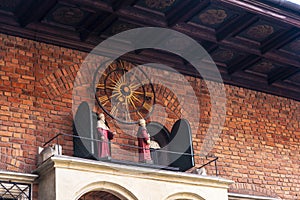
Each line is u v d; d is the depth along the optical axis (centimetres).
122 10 1143
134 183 1076
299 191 1390
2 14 1138
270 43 1289
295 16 1191
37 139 1108
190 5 1141
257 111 1412
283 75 1413
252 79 1420
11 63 1134
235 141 1345
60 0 1103
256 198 1290
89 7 1130
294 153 1427
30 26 1159
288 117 1460
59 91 1166
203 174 1188
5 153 1066
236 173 1313
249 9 1149
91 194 1098
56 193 994
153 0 1131
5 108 1098
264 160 1367
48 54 1180
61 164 1015
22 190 1044
